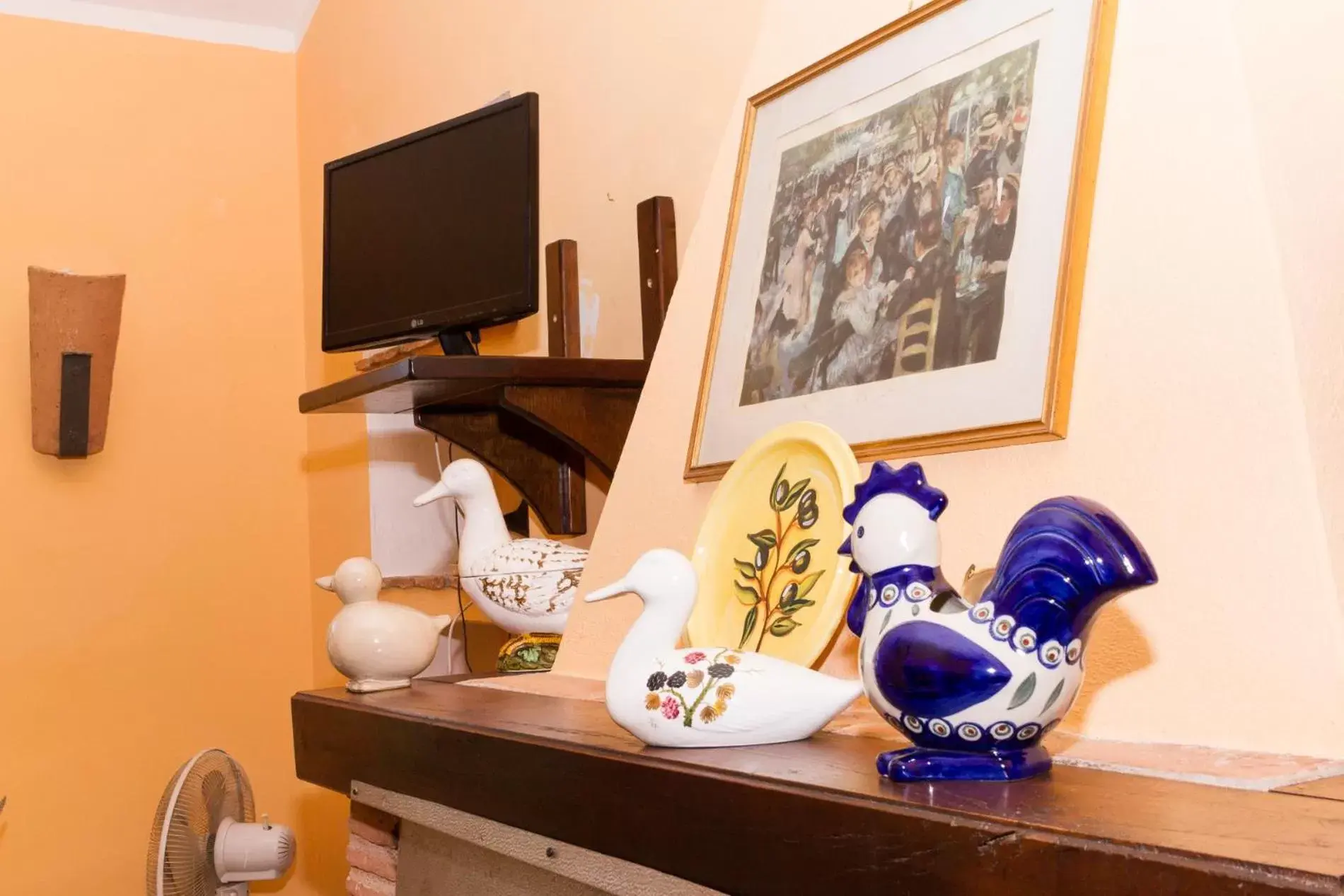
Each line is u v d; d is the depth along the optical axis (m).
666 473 1.34
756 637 1.08
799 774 0.76
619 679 0.92
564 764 0.93
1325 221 0.86
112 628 2.68
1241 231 0.84
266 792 2.83
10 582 2.58
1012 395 0.95
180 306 2.82
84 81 2.75
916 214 1.09
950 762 0.72
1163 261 0.88
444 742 1.10
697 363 1.35
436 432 1.91
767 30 1.39
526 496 1.95
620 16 1.89
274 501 2.90
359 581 1.48
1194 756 0.76
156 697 2.72
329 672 2.78
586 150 1.98
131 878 2.66
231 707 2.81
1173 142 0.90
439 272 1.93
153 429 2.76
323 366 2.84
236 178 2.92
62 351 2.50
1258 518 0.79
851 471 1.03
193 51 2.88
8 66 2.67
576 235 2.01
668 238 1.69
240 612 2.84
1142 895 0.54
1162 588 0.83
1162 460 0.85
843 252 1.16
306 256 2.95
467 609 2.29
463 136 1.90
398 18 2.56
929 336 1.04
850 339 1.12
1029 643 0.70
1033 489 0.93
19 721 2.57
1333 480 0.79
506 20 2.20
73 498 2.66
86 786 2.63
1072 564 0.70
